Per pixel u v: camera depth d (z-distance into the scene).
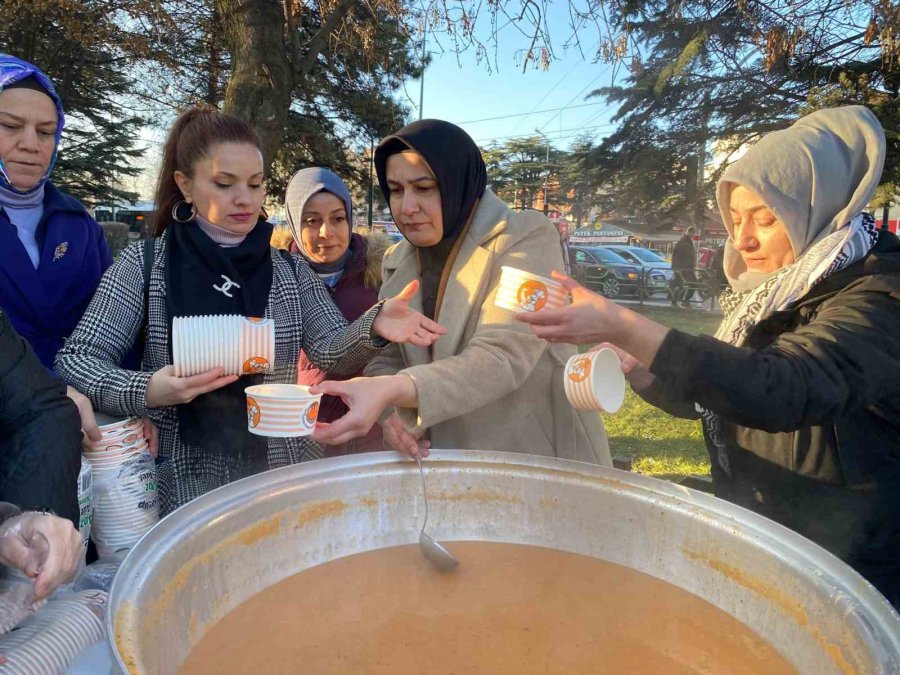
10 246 1.92
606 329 1.15
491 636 1.06
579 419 1.73
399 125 12.84
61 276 2.02
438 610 1.13
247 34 7.80
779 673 0.96
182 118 1.82
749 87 11.20
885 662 0.76
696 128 12.43
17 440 1.20
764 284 1.46
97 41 9.84
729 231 1.64
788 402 1.06
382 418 1.78
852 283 1.28
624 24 4.59
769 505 1.44
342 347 1.75
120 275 1.75
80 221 2.12
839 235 1.34
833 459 1.30
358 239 2.66
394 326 1.63
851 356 1.10
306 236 2.57
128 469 1.50
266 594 1.16
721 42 7.78
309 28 9.86
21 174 1.94
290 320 1.87
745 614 1.08
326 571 1.25
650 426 5.39
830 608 0.91
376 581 1.22
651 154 13.11
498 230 1.64
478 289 1.61
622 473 1.29
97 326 1.68
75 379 1.57
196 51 11.07
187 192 1.81
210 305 1.73
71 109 14.12
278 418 1.32
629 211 15.20
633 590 1.19
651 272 15.18
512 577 1.24
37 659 0.96
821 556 0.99
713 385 1.07
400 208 1.69
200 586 1.04
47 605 1.10
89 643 1.04
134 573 0.88
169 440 1.75
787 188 1.41
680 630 1.07
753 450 1.45
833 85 10.23
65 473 1.22
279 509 1.20
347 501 1.31
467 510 1.38
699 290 13.47
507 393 1.55
